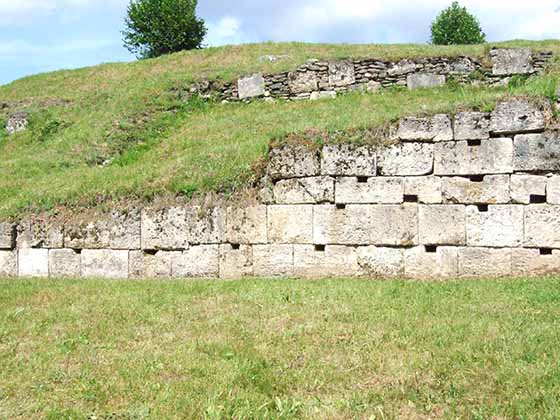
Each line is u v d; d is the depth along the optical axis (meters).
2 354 6.60
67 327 7.70
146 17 39.03
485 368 5.80
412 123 10.85
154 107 18.55
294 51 22.33
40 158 16.03
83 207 12.24
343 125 11.60
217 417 4.87
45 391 5.61
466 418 4.87
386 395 5.34
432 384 5.52
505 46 19.08
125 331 7.46
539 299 8.41
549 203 10.21
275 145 11.51
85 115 19.11
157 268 11.60
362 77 18.20
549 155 10.23
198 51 24.30
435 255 10.66
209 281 10.72
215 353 6.53
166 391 5.48
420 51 19.58
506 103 10.48
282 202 11.27
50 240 12.13
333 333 7.09
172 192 11.90
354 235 10.95
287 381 5.72
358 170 10.96
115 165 15.36
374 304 8.40
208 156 12.71
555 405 4.92
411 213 10.76
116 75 23.41
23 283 10.86
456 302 8.45
